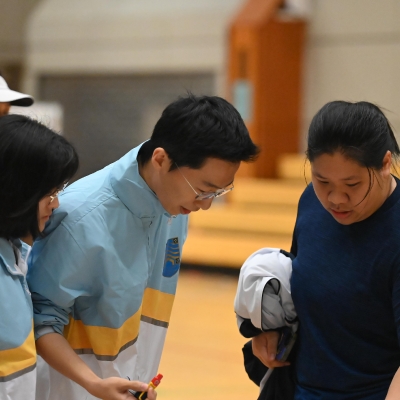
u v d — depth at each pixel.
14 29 40.16
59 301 6.91
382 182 6.12
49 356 6.84
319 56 32.28
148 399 6.57
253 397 15.05
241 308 7.12
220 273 29.22
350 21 31.66
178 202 6.96
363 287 6.27
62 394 7.44
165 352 18.41
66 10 39.03
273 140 31.47
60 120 27.73
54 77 39.44
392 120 31.08
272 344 7.11
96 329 7.20
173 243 8.10
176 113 6.70
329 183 6.06
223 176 6.66
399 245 6.11
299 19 31.81
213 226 30.59
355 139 5.80
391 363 6.39
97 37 38.00
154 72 36.59
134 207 7.14
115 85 37.91
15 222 6.36
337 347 6.55
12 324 6.32
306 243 6.85
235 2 34.53
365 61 31.53
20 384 6.37
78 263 6.88
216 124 6.54
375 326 6.31
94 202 7.07
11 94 8.61
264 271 7.02
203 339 19.61
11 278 6.43
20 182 6.25
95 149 38.69
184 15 35.59
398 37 30.84
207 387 15.70
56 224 6.98
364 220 6.38
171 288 8.17
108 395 6.57
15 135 6.25
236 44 30.78
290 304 6.98
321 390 6.67
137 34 36.91
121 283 7.09
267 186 30.16
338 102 6.16
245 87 30.67
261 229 29.33
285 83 31.66
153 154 6.81
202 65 35.22
